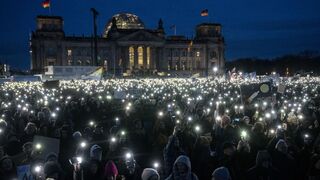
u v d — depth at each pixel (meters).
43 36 169.12
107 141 15.29
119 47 177.88
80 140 14.37
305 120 17.03
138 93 39.44
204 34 197.00
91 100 29.62
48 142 11.78
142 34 179.75
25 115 21.00
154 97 34.78
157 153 14.65
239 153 11.84
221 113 20.59
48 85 33.19
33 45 169.38
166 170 11.77
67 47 173.88
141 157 14.52
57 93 42.59
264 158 10.41
